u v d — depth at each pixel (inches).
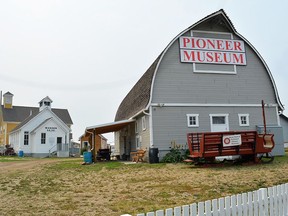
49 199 336.5
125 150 1210.0
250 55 928.9
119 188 396.8
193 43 884.0
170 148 813.9
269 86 928.3
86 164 869.2
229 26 903.1
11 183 474.0
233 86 896.3
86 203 310.3
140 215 143.6
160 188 382.3
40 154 1782.7
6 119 2309.3
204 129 849.5
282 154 837.2
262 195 197.6
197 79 871.1
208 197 320.5
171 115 833.5
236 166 605.6
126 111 1210.0
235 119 880.3
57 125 1849.2
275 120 914.7
